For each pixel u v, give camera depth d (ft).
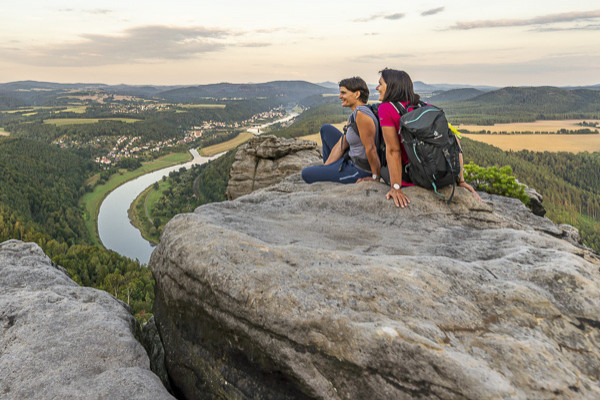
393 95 14.97
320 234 14.01
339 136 22.67
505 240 13.39
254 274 9.93
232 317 9.86
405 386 7.27
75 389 9.06
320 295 9.05
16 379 9.28
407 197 16.07
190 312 11.59
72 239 448.65
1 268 14.46
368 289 9.16
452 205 15.83
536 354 7.82
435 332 8.01
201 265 10.81
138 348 11.16
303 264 10.48
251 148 85.61
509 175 37.11
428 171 14.52
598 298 9.64
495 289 9.72
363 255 11.30
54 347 10.33
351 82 18.40
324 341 8.25
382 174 17.54
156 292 13.96
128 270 321.32
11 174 594.65
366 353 7.70
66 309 12.05
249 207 16.66
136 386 9.32
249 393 9.66
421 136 13.89
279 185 21.79
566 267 10.64
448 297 9.19
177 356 12.00
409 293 9.05
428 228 14.62
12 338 10.65
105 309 12.71
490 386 6.72
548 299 9.54
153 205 598.75
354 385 7.78
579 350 8.45
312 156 83.82
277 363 8.92
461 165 16.31
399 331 7.70
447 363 7.10
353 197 16.74
